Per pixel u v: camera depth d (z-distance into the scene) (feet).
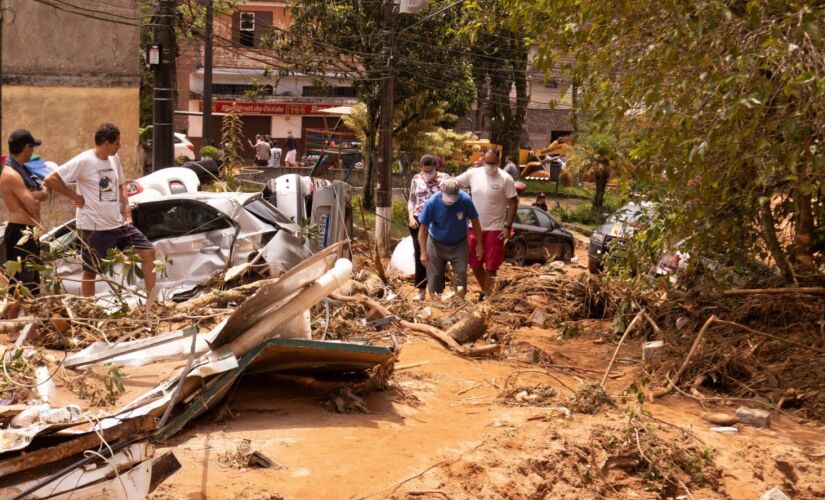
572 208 123.03
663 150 28.81
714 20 25.62
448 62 87.61
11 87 56.75
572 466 20.98
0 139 53.16
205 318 27.50
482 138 176.04
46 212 54.44
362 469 18.90
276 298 20.93
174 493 16.60
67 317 26.17
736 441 23.53
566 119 32.22
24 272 28.86
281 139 167.63
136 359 21.88
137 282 35.19
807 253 33.06
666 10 28.07
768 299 31.30
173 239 36.32
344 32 82.48
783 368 28.02
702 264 34.53
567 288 39.14
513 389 25.82
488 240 39.55
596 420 23.73
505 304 38.58
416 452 20.27
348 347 22.50
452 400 24.80
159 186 44.70
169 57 56.29
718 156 28.89
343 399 23.02
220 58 161.48
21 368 20.98
